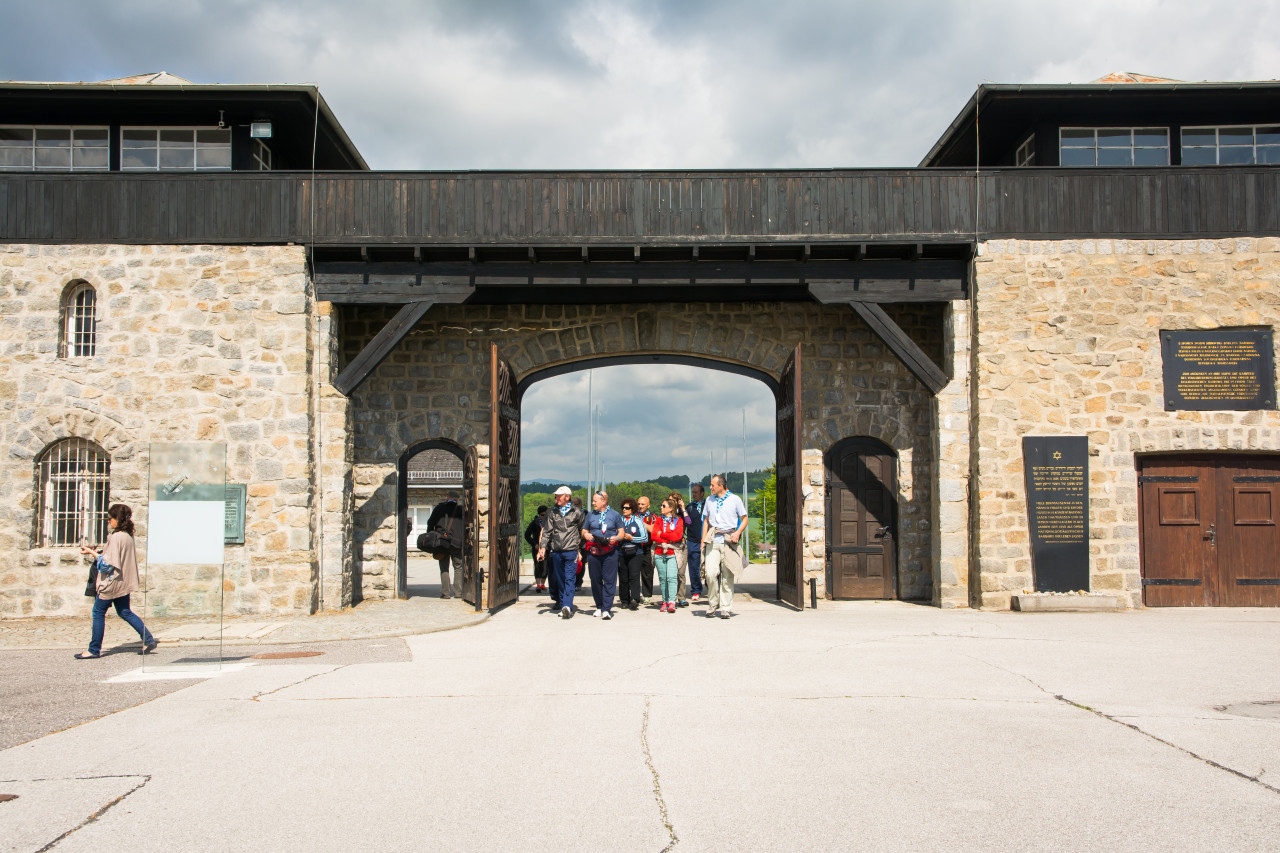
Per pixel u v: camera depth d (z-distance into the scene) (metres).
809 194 11.74
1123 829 3.63
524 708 5.80
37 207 11.73
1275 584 11.59
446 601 12.95
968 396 11.83
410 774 4.42
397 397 13.16
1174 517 11.64
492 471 11.47
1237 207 11.71
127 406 11.55
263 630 9.91
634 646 8.39
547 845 3.52
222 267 11.68
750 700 5.97
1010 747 4.80
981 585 11.45
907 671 6.95
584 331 13.20
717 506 10.77
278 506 11.45
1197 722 5.30
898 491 12.98
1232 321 11.58
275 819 3.81
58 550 11.49
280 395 11.55
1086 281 11.69
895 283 11.88
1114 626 9.63
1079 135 12.88
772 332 13.13
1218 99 12.31
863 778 4.31
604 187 11.73
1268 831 3.61
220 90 11.84
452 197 11.73
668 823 3.74
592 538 10.66
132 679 7.10
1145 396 11.58
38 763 4.67
